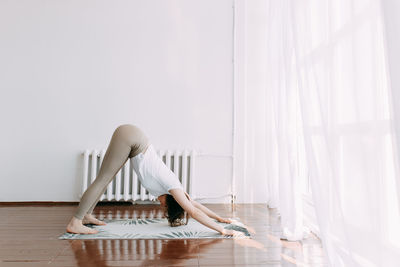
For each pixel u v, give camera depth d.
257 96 3.33
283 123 2.21
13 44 3.19
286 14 2.08
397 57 0.84
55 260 1.57
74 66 3.23
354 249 1.16
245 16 3.37
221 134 3.31
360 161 1.12
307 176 2.47
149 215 2.63
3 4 3.21
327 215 1.43
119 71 3.26
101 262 1.55
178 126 3.28
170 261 1.58
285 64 2.08
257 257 1.66
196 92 3.31
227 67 3.35
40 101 3.18
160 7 3.34
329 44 1.35
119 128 2.19
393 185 1.02
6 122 3.14
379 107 1.04
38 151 3.15
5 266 1.48
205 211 2.39
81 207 2.07
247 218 2.57
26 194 3.12
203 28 3.35
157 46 3.31
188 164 3.21
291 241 1.95
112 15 3.29
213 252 1.72
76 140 3.19
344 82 1.27
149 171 2.17
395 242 1.01
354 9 1.14
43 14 3.23
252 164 3.29
